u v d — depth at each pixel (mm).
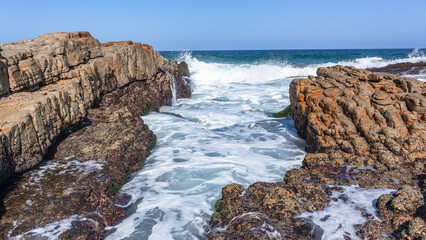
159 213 7082
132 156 9867
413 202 6305
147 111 16344
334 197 7164
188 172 9180
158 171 9297
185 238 6184
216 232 6203
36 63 8906
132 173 9281
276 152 10820
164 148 11352
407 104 9398
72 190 7176
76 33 12789
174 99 21047
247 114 17078
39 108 7652
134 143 10398
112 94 13648
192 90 25547
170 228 6520
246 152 10844
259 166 9602
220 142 11938
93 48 12711
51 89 8984
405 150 8539
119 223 6746
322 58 64062
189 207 7309
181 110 18125
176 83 22422
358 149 8992
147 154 10648
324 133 9883
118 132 10328
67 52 10820
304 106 11477
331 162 8750
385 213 6352
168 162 9992
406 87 10234
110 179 8047
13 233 5719
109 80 13531
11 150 6770
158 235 6293
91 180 7730
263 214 6551
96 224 6395
